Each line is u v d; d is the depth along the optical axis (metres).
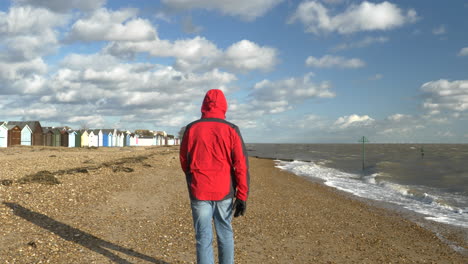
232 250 2.90
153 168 17.48
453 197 14.27
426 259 5.45
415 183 20.20
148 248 4.55
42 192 7.77
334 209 10.02
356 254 5.27
